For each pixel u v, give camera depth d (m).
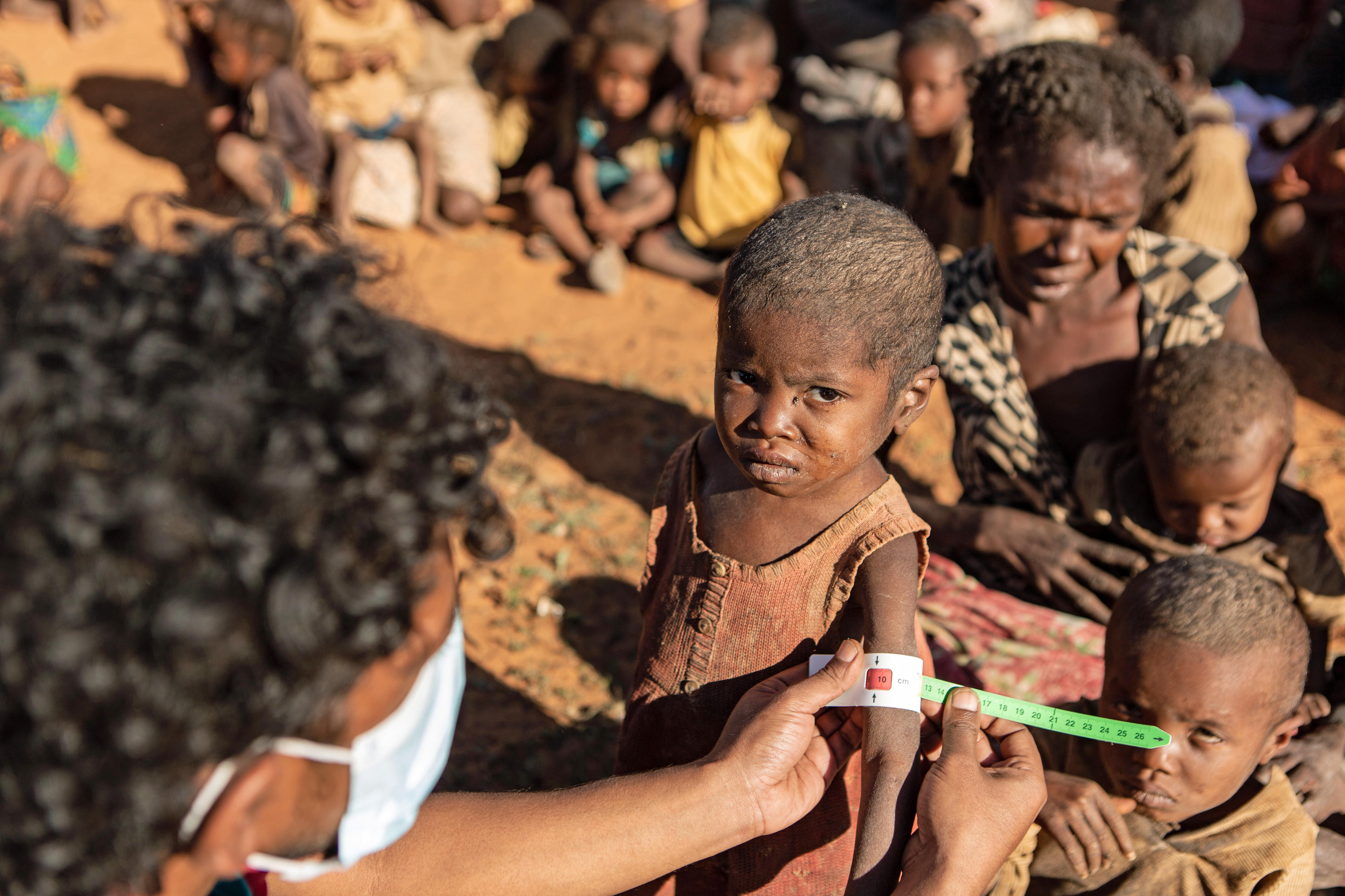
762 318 1.51
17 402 0.80
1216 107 5.11
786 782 1.62
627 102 6.29
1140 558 2.74
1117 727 1.90
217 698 0.85
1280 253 5.93
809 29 6.43
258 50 6.00
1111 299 2.82
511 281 6.50
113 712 0.80
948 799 1.54
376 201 6.74
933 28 4.90
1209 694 2.04
